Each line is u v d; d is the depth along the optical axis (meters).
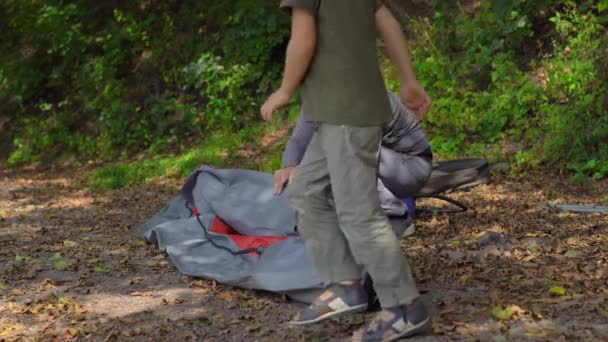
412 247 5.72
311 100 3.52
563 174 8.15
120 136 12.47
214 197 6.13
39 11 14.09
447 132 9.48
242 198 6.00
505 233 5.96
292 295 4.53
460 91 9.72
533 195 7.44
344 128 3.45
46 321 4.47
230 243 5.54
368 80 3.47
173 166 10.66
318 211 3.77
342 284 3.83
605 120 8.34
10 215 8.52
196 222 6.02
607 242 5.50
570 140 8.31
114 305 4.71
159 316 4.43
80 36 13.59
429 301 4.27
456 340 3.62
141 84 12.99
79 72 13.30
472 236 5.94
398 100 5.84
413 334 3.67
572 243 5.51
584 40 9.31
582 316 3.86
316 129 3.69
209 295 4.82
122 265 5.71
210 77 12.02
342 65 3.44
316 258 3.82
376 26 3.59
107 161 12.31
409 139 5.85
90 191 10.11
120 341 4.04
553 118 8.55
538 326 3.74
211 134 11.79
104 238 6.89
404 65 3.58
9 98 14.02
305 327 4.01
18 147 13.39
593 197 7.24
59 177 11.74
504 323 3.80
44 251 6.47
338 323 4.00
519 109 9.27
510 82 9.55
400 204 5.95
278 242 4.98
